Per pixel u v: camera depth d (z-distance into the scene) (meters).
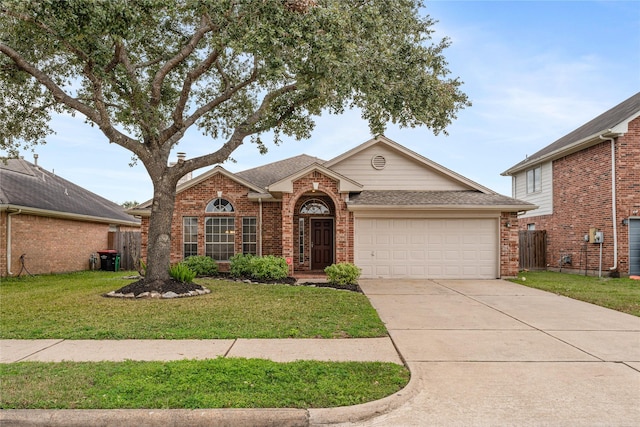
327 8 8.83
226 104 14.17
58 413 3.91
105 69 10.15
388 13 10.50
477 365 5.49
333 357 5.70
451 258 15.49
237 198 16.80
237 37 9.05
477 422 3.95
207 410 3.97
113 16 8.58
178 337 6.69
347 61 9.11
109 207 24.09
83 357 5.66
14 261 16.00
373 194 16.25
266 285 12.71
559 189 19.31
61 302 9.67
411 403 4.36
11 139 12.88
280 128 13.87
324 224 17.03
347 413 3.99
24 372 4.95
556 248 19.53
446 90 10.99
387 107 11.10
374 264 15.48
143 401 4.12
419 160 16.72
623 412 4.12
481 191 16.78
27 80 11.90
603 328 7.54
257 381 4.64
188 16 10.97
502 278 15.34
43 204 17.42
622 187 15.59
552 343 6.54
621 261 15.62
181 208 16.81
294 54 9.09
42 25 9.02
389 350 6.09
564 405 4.28
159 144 11.38
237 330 7.13
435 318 8.38
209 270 15.73
